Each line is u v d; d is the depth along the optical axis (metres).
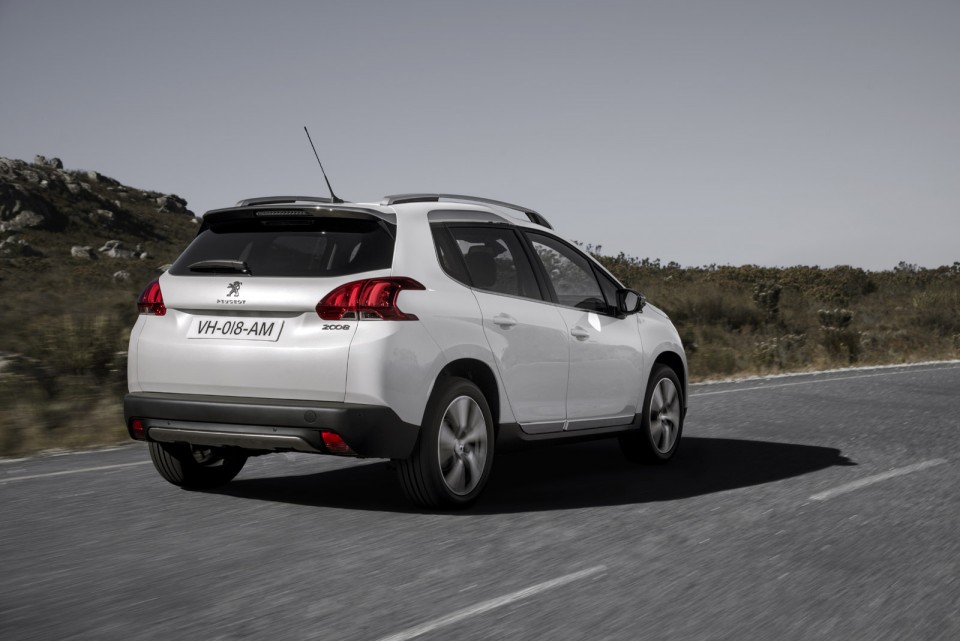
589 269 8.32
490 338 6.82
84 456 8.91
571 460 9.02
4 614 4.41
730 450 9.65
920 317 35.41
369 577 5.06
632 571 5.25
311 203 6.75
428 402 6.39
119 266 60.44
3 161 87.75
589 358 7.75
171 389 6.49
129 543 5.71
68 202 86.12
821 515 6.70
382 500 7.01
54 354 13.31
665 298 29.88
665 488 7.65
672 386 8.88
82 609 4.49
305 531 6.05
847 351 24.70
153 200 100.81
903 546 5.87
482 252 7.07
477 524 6.31
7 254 63.44
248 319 6.34
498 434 7.02
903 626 4.40
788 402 13.98
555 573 5.19
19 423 10.09
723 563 5.43
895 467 8.67
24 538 5.82
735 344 24.55
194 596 4.70
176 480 7.23
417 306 6.32
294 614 4.45
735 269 50.72
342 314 6.14
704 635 4.25
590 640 4.16
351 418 6.03
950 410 13.05
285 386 6.17
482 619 4.41
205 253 6.69
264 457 8.82
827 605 4.69
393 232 6.46
